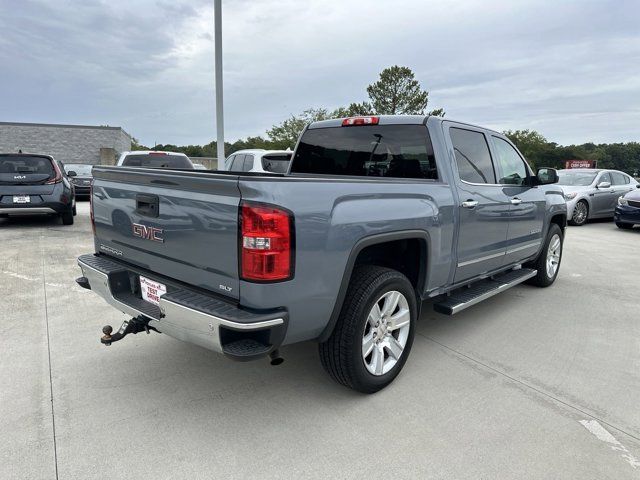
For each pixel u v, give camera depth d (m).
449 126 3.65
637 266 7.11
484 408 2.82
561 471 2.25
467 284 3.96
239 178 2.18
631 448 2.44
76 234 8.89
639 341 3.95
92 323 4.12
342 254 2.50
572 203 12.05
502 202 4.11
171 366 3.32
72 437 2.45
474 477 2.20
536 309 4.82
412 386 3.09
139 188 2.80
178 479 2.16
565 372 3.33
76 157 32.78
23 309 4.46
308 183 2.36
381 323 2.94
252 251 2.17
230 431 2.54
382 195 2.79
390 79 37.28
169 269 2.66
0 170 9.04
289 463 2.29
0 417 2.62
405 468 2.26
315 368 3.35
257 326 2.17
